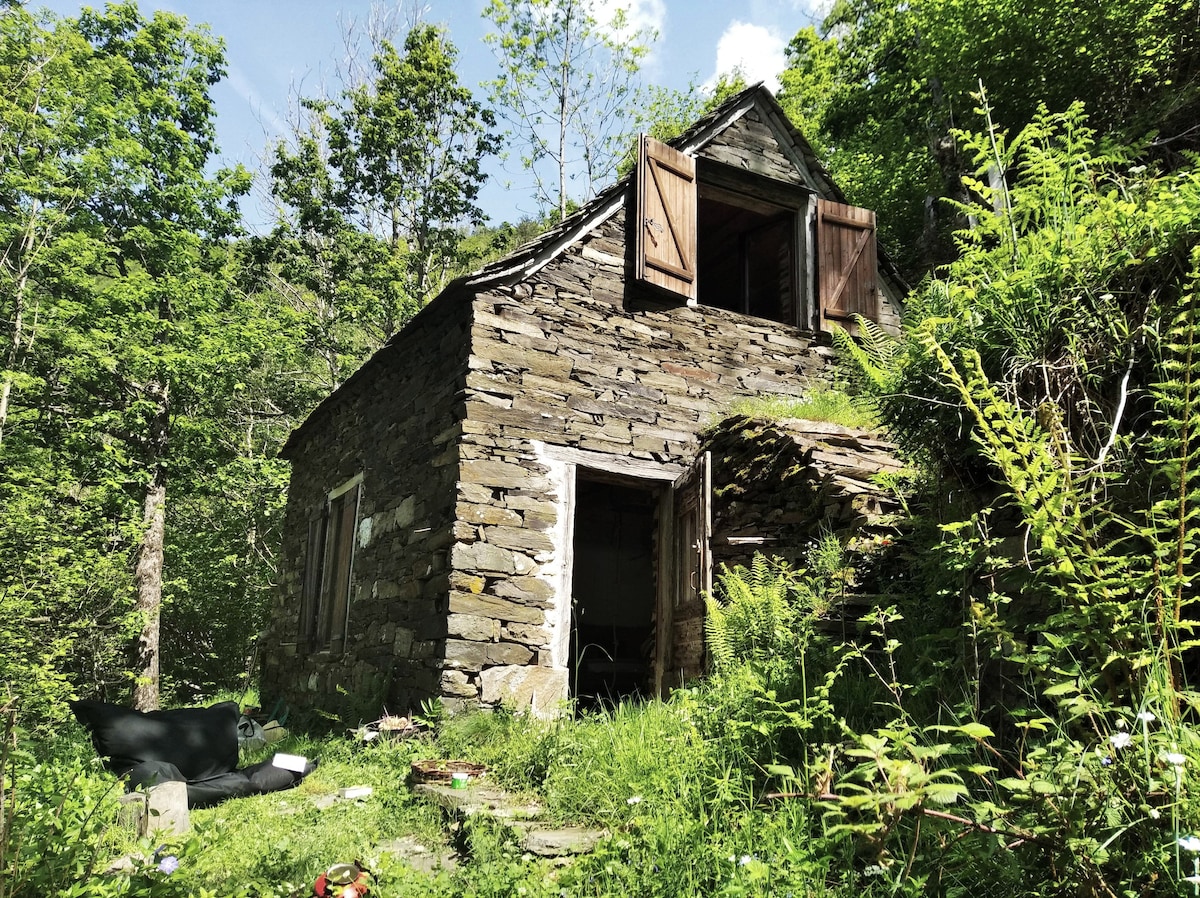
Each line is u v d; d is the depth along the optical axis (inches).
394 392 350.0
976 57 450.6
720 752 142.5
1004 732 117.3
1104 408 113.6
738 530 249.4
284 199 883.4
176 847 113.8
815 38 752.3
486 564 264.4
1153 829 77.2
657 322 319.6
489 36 839.1
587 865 125.8
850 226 368.5
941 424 137.6
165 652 700.0
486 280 282.0
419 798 191.0
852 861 106.1
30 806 124.6
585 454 290.2
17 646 360.5
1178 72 395.5
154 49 633.6
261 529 727.7
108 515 528.7
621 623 414.6
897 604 165.9
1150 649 87.0
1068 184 141.4
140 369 536.7
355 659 328.5
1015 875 84.7
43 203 555.8
